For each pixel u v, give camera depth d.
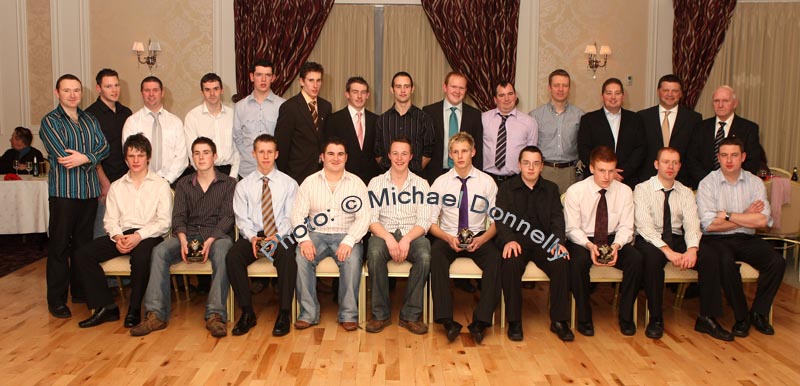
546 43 6.21
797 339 3.40
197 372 2.91
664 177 3.68
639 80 6.25
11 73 6.41
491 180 3.80
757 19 6.26
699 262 3.52
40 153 6.23
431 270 3.49
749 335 3.47
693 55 6.13
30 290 4.36
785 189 4.61
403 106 4.11
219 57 6.23
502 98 4.37
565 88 4.49
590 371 2.96
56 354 3.12
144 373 2.89
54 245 3.74
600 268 3.60
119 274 3.66
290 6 6.09
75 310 3.88
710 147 4.22
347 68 6.25
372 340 3.37
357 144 4.16
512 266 3.43
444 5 6.07
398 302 4.10
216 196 3.80
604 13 6.19
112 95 4.12
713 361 3.08
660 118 4.39
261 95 4.29
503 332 3.54
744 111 6.36
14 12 6.34
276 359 3.08
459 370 2.96
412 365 3.02
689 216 3.65
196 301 4.11
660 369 2.98
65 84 3.71
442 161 4.26
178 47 6.23
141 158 3.75
